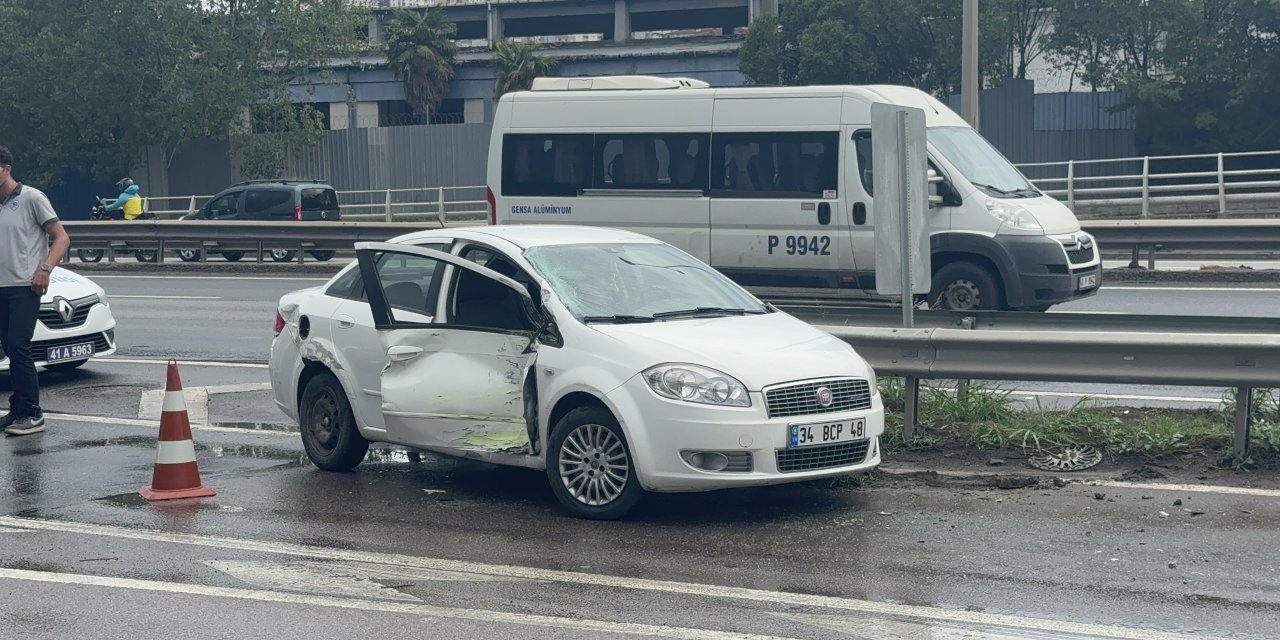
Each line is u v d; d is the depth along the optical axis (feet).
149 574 20.92
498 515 24.73
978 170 47.83
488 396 25.72
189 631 18.07
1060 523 23.06
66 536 23.38
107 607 19.19
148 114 145.79
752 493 25.86
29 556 22.06
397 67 207.10
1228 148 128.36
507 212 52.85
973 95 69.26
